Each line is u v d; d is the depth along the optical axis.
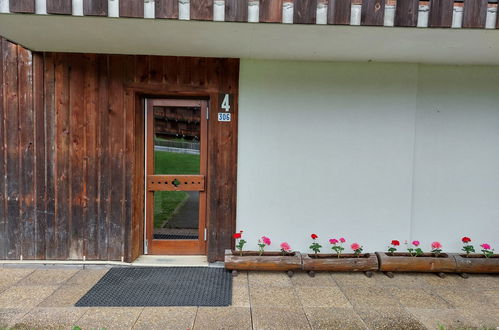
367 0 2.32
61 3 2.22
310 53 3.07
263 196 3.40
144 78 3.26
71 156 3.29
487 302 2.72
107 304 2.57
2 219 3.29
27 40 2.83
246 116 3.34
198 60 3.27
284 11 2.32
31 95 3.22
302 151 3.39
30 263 3.28
